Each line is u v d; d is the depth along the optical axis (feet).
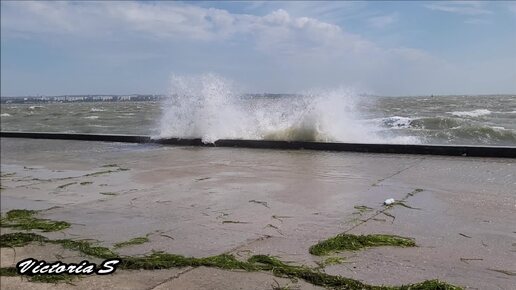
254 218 12.19
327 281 7.93
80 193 16.84
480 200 12.99
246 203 13.91
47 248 10.89
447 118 39.91
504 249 9.09
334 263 8.75
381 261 8.75
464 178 16.20
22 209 14.89
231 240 10.49
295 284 7.98
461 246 9.36
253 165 21.27
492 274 7.94
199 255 9.66
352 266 8.57
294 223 11.54
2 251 10.91
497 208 12.09
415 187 15.10
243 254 9.53
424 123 39.32
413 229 10.62
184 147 30.09
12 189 18.43
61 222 12.96
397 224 11.06
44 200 16.07
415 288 7.40
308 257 9.16
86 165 23.79
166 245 10.44
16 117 125.49
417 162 20.26
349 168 19.40
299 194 14.76
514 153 20.33
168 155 26.14
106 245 10.80
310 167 20.06
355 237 9.95
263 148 27.84
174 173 19.95
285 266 8.68
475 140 32.01
